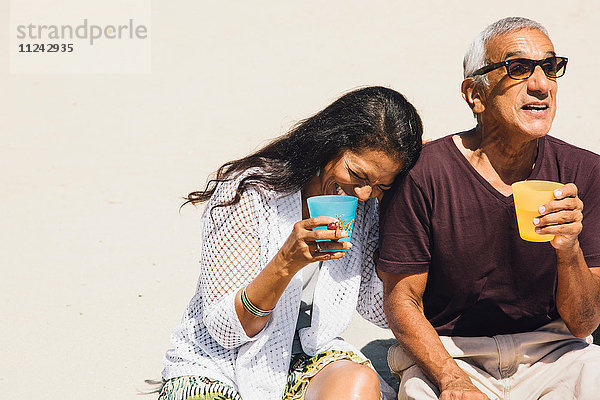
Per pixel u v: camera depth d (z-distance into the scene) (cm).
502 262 436
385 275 455
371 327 622
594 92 1188
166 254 770
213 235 434
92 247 792
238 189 431
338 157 416
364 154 411
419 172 430
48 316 654
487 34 423
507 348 450
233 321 414
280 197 432
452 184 428
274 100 1241
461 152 435
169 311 657
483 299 447
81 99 1320
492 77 416
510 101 411
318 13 1745
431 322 464
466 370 454
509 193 433
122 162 1037
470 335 462
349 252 456
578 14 1591
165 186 947
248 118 1172
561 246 397
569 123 1062
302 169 423
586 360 441
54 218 870
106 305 670
